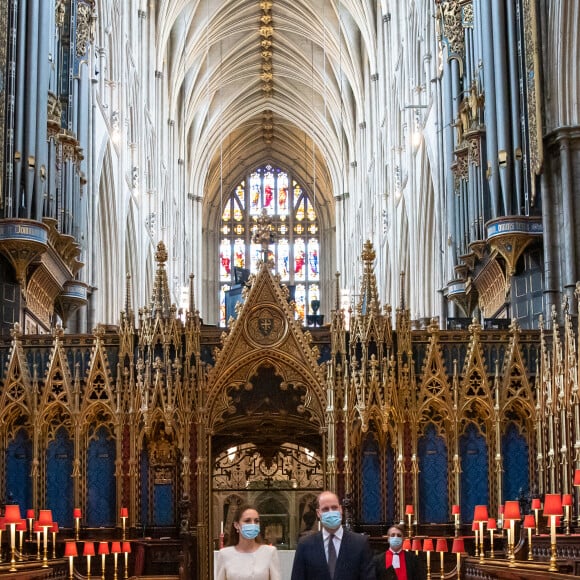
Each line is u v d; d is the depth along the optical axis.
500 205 29.23
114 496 24.88
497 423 24.81
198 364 25.38
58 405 24.84
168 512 24.92
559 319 27.22
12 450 24.80
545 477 24.44
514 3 29.80
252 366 25.58
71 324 38.94
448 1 36.03
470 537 23.06
